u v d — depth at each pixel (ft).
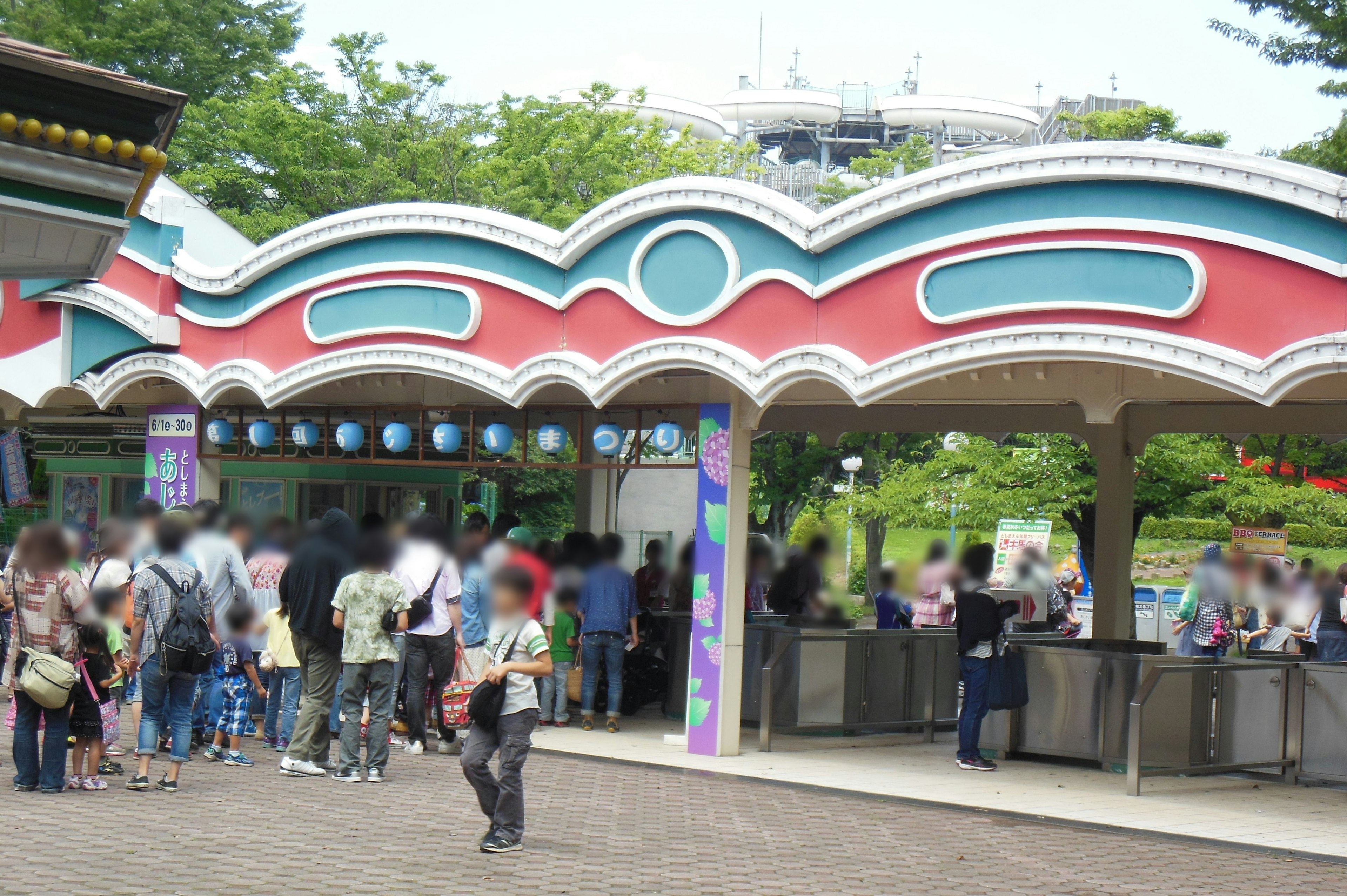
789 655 41.81
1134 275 30.45
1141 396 38.17
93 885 22.15
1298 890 25.00
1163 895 24.18
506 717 25.64
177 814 28.27
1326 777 37.04
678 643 47.16
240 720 34.88
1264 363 28.50
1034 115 231.50
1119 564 47.88
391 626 33.17
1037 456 67.10
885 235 34.01
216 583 34.47
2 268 17.70
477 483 86.38
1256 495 63.36
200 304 46.52
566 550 44.50
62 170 14.52
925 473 74.49
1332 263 28.19
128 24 101.60
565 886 23.17
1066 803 33.35
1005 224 32.01
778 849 26.84
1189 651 49.32
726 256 36.58
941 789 34.68
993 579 73.87
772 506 102.42
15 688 30.14
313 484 59.88
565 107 92.22
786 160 262.26
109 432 62.85
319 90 90.27
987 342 31.86
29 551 30.14
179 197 48.29
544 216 82.94
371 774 33.09
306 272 44.09
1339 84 68.18
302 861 24.43
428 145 85.46
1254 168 28.91
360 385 48.24
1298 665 37.91
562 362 38.73
